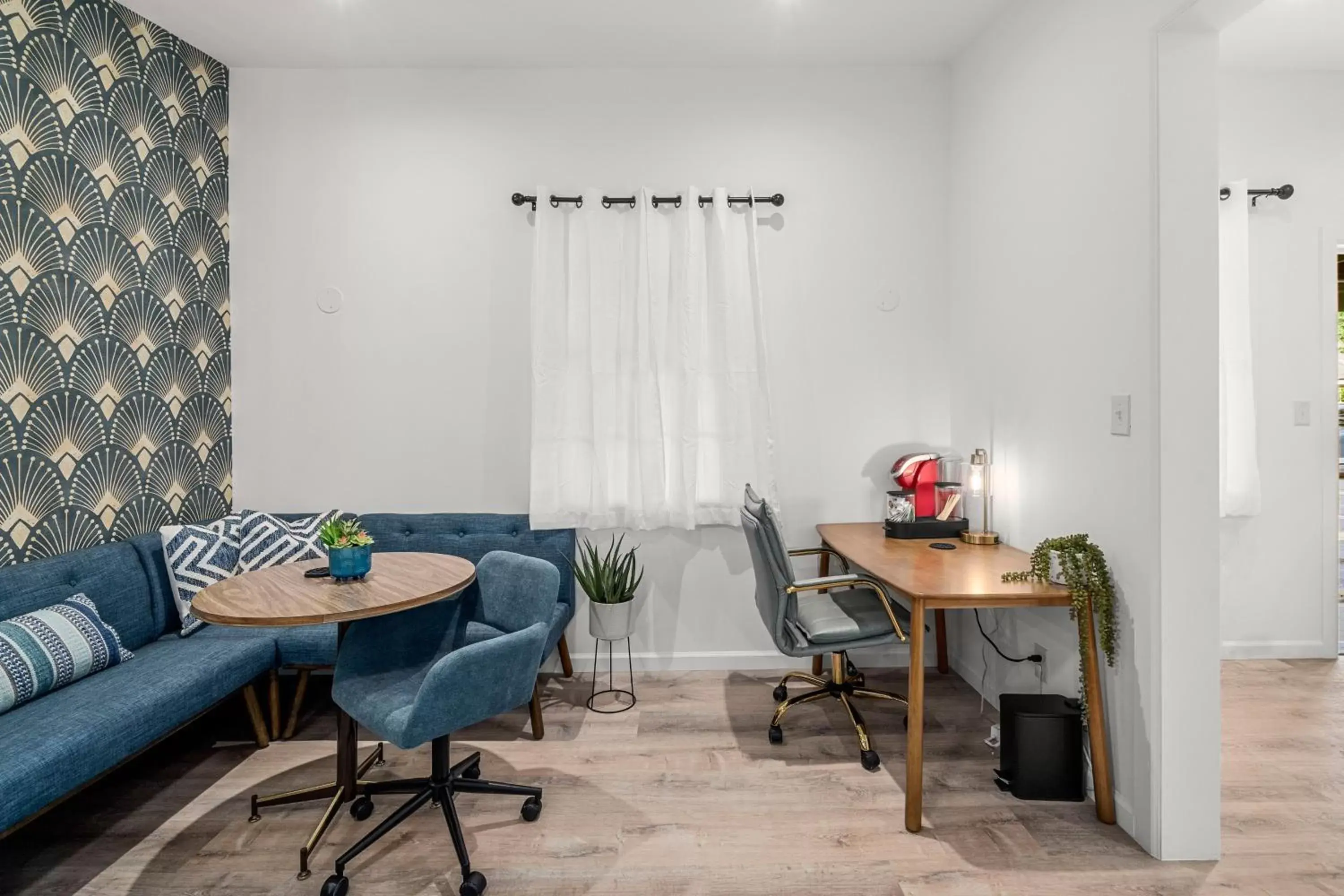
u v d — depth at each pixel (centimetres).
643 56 330
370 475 345
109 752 199
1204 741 201
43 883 195
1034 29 267
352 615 192
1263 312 352
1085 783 233
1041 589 225
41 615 227
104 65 275
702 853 206
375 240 341
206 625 286
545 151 342
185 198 315
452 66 338
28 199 247
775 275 346
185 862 204
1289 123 350
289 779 250
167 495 306
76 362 265
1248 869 197
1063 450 249
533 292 329
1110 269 221
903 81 344
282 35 310
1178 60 199
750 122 343
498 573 247
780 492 349
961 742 271
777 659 349
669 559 346
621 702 312
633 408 336
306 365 343
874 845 209
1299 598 357
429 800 218
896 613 276
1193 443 200
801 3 289
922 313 348
